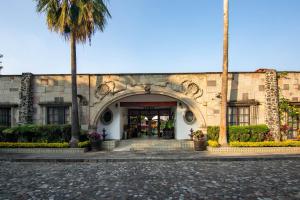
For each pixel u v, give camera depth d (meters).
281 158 12.65
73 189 7.60
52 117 18.02
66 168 11.06
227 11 15.57
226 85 15.47
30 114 17.73
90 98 17.81
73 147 15.24
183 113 18.23
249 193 6.96
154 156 13.44
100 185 8.03
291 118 17.27
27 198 6.77
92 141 16.20
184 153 14.50
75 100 15.52
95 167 11.20
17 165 11.91
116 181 8.53
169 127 19.41
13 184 8.28
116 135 18.33
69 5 14.51
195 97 17.50
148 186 7.84
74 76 15.48
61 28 14.43
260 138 15.91
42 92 17.95
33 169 10.89
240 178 8.76
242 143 14.91
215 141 15.82
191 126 18.19
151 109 20.95
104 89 17.83
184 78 17.62
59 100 17.86
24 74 17.84
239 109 17.42
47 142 16.03
